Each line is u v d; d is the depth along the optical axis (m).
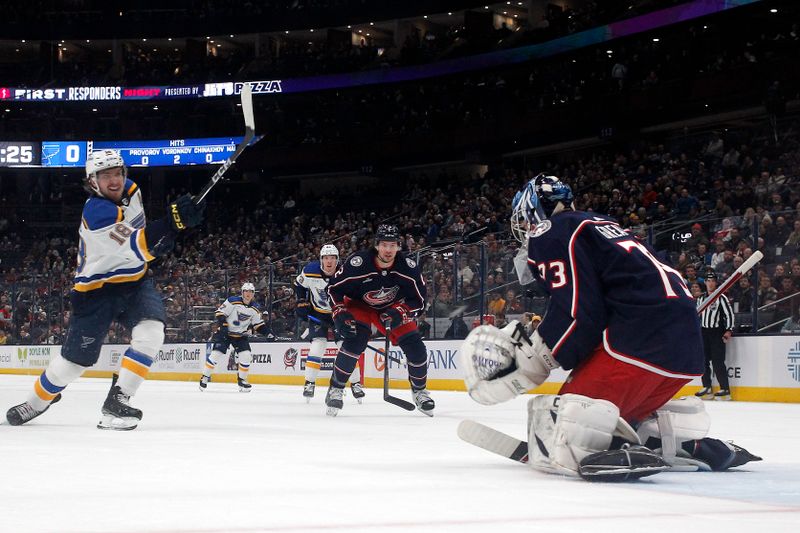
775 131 21.77
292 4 35.88
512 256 14.42
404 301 8.43
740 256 12.69
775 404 11.27
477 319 14.75
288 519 2.51
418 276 8.38
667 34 25.97
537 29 29.28
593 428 3.48
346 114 32.88
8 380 18.62
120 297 6.14
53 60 38.06
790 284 12.25
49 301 21.98
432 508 2.75
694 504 2.87
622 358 3.55
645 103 25.38
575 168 26.39
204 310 19.17
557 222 3.69
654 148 24.39
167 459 4.25
